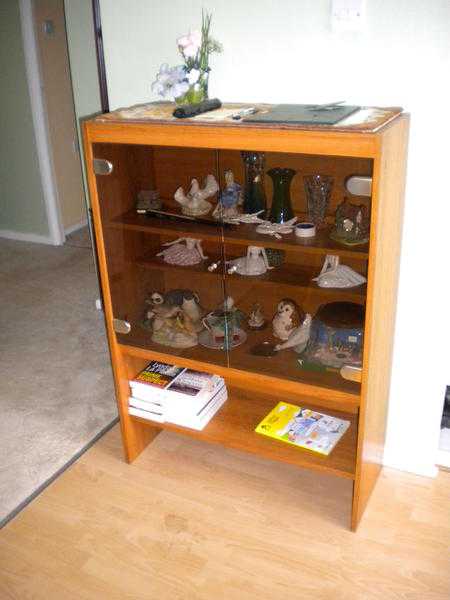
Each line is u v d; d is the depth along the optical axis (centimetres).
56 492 215
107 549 191
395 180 164
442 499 207
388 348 194
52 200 445
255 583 178
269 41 186
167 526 199
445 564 182
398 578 178
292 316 190
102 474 223
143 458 230
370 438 192
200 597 175
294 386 187
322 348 183
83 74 330
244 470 223
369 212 159
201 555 188
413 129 176
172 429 218
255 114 169
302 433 209
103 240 194
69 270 412
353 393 178
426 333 197
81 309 357
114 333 208
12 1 393
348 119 158
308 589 176
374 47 173
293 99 190
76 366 297
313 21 178
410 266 191
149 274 201
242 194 180
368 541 191
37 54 407
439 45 165
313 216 174
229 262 193
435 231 184
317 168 162
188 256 197
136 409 221
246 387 236
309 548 190
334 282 175
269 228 181
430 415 208
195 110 175
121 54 210
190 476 221
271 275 188
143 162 184
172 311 207
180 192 186
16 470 227
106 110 222
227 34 191
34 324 340
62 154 451
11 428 251
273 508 206
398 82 174
